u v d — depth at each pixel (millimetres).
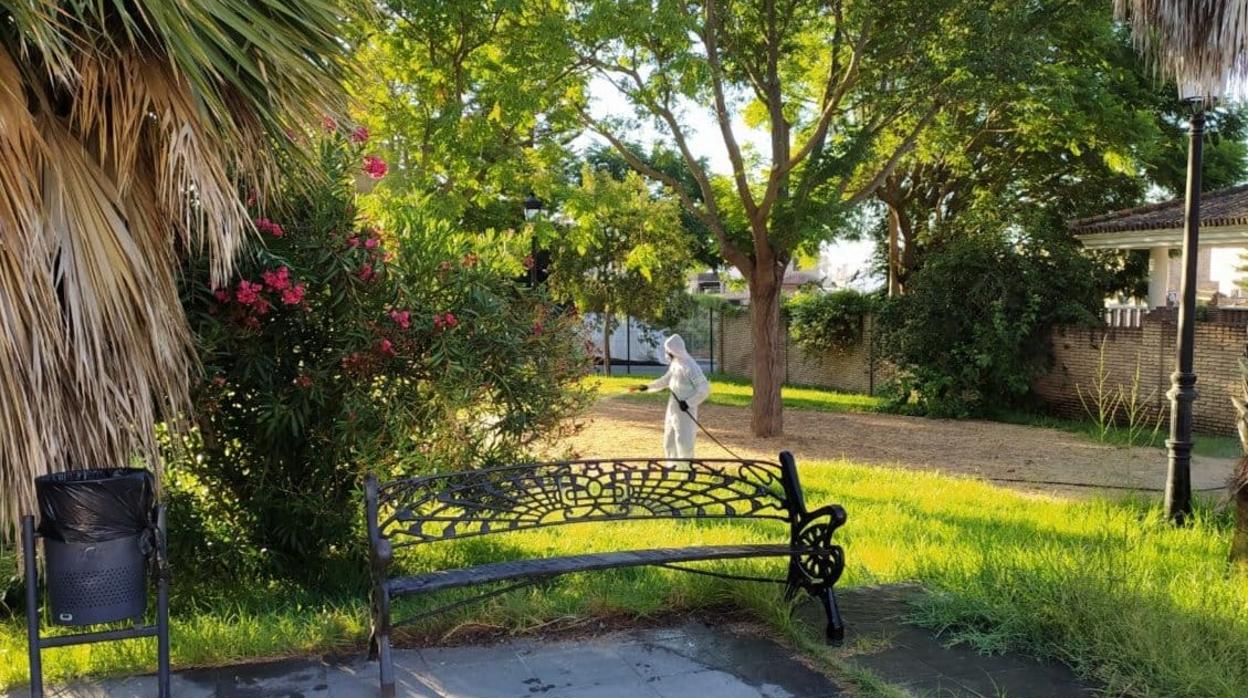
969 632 4664
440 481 5453
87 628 4859
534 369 6203
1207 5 5809
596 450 13023
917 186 24234
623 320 31031
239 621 4922
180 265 4883
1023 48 12758
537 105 12469
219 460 5781
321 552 5973
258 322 5359
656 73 13266
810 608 5066
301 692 3957
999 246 17984
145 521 3637
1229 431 14797
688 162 14875
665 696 3965
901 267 25141
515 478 5324
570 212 15977
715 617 4953
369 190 7426
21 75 3666
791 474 5023
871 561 6242
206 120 3670
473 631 4715
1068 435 15383
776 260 14852
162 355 3941
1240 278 27250
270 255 5273
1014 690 4023
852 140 14703
